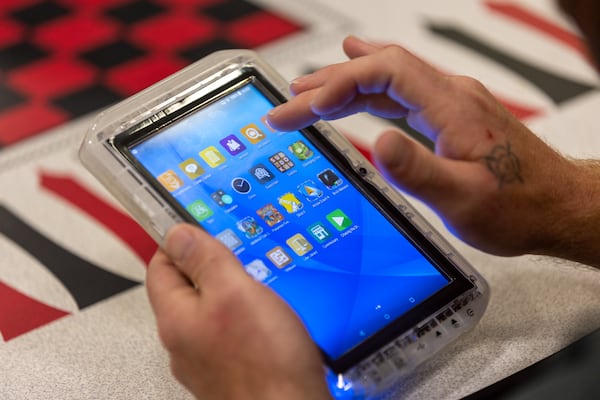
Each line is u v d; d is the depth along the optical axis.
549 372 0.69
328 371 0.66
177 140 0.76
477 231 0.71
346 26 1.19
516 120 0.74
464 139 0.70
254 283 0.61
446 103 0.71
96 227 0.89
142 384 0.72
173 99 0.78
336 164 0.77
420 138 1.00
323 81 0.77
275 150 0.77
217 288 0.60
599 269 0.78
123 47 1.18
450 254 0.73
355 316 0.70
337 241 0.73
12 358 0.74
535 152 0.73
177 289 0.64
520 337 0.75
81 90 1.11
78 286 0.82
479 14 1.21
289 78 1.08
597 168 0.78
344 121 1.02
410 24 1.19
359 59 0.73
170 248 0.63
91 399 0.70
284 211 0.74
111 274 0.84
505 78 1.08
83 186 0.94
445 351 0.74
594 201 0.74
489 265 0.83
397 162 0.64
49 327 0.77
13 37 1.20
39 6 1.26
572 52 1.13
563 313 0.78
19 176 0.95
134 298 0.81
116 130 0.74
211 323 0.60
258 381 0.59
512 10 1.22
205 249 0.62
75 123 1.05
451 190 0.68
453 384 0.71
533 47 1.14
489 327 0.77
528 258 0.84
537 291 0.80
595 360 0.69
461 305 0.71
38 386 0.71
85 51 1.18
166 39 1.20
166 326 0.62
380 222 0.74
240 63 0.81
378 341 0.68
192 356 0.61
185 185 0.73
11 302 0.80
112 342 0.76
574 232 0.74
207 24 1.22
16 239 0.87
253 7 1.25
